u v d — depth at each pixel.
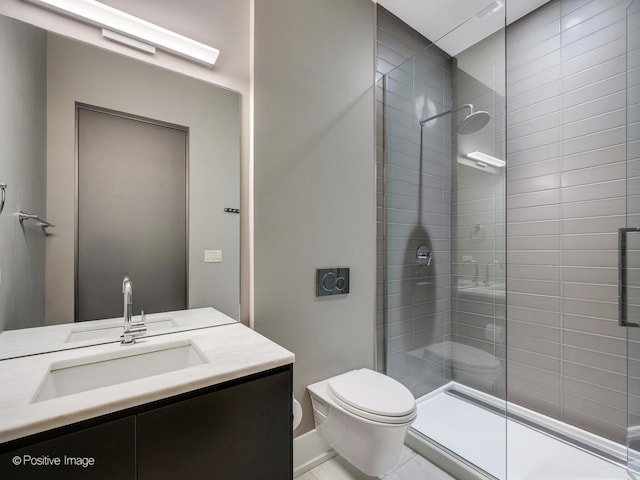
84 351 1.00
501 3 1.59
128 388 0.74
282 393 0.97
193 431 0.79
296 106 1.57
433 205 1.93
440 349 1.91
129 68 1.17
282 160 1.52
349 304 1.79
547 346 1.86
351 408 1.28
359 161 1.85
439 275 1.93
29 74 0.99
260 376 0.93
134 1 1.18
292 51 1.55
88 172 1.09
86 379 0.95
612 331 1.62
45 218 1.01
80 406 0.65
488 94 1.67
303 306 1.59
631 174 1.52
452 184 1.85
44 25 1.02
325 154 1.68
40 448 0.61
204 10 1.33
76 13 1.05
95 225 1.11
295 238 1.56
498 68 1.62
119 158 1.15
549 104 1.87
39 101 1.00
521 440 1.72
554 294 1.84
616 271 1.61
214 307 1.35
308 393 1.60
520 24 2.01
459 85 1.79
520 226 2.00
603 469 1.47
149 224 1.22
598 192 1.68
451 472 1.50
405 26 2.09
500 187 1.65
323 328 1.67
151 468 0.73
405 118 1.98
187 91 1.30
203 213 1.34
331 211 1.71
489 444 1.55
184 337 1.16
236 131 1.42
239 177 1.43
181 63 1.29
